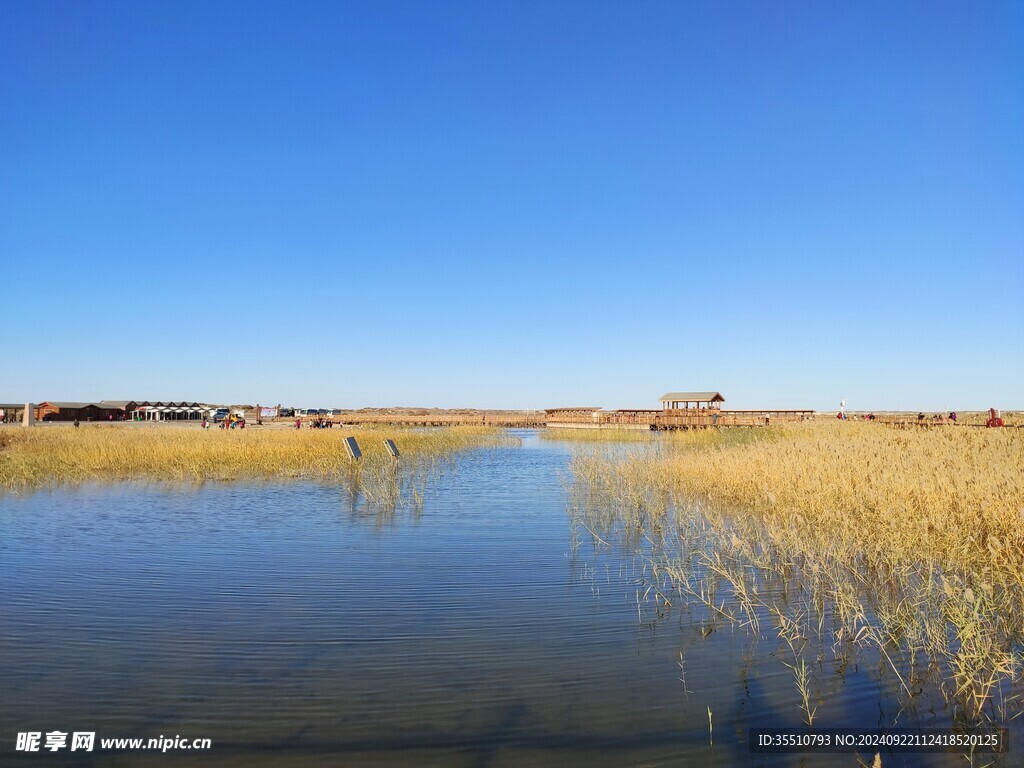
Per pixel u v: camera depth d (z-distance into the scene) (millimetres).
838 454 17328
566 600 7938
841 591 7484
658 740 4727
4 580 8641
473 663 6027
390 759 4410
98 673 5738
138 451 23094
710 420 58281
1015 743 4750
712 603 7816
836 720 5043
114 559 9812
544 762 4406
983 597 7008
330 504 15180
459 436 44406
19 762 4305
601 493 16734
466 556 10180
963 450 17344
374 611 7473
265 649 6316
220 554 10188
